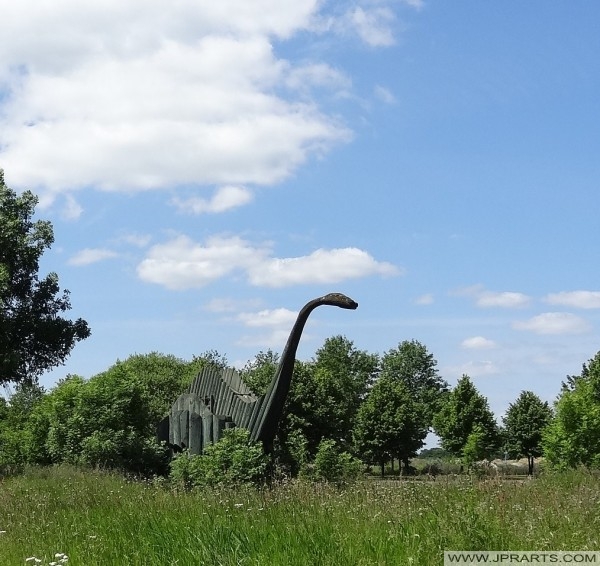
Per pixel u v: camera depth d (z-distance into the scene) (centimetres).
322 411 4572
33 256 3709
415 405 5244
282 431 4353
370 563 687
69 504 1284
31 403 4938
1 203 3716
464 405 5072
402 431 4962
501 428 5044
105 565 800
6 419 4634
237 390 2031
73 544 902
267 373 4356
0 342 3603
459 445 5016
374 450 4959
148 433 2612
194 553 767
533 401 4866
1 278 3481
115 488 1520
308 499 1086
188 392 2292
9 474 2383
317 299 1744
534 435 4791
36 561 816
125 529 934
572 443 2955
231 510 1028
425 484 1142
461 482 1118
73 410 2583
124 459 2392
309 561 705
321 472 1872
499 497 966
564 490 1159
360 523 848
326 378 5009
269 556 734
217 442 1834
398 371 9300
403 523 803
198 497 1194
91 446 2397
